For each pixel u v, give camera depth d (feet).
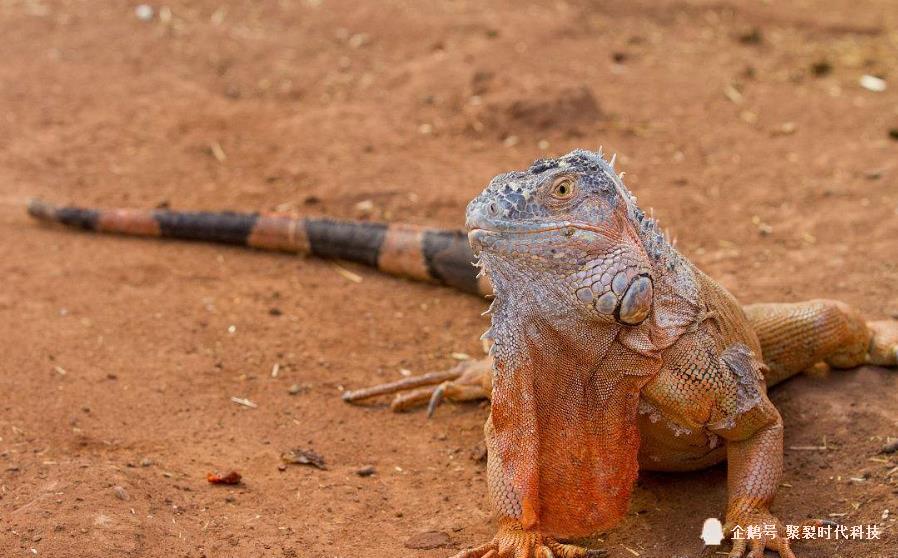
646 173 6.81
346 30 9.43
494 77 8.02
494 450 4.68
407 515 4.85
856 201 6.23
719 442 4.77
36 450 4.99
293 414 5.27
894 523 4.68
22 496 4.77
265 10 9.85
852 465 4.88
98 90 8.28
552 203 4.50
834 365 5.19
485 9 9.84
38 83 8.34
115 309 5.75
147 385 5.35
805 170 6.67
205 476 4.96
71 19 9.52
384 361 5.53
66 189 6.81
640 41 9.36
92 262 6.06
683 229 6.16
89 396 5.28
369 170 6.95
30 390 5.28
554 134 7.38
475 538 4.75
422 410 5.30
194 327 5.67
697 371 4.64
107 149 7.38
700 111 7.80
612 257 4.51
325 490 4.93
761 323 5.03
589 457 4.62
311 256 6.17
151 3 9.86
